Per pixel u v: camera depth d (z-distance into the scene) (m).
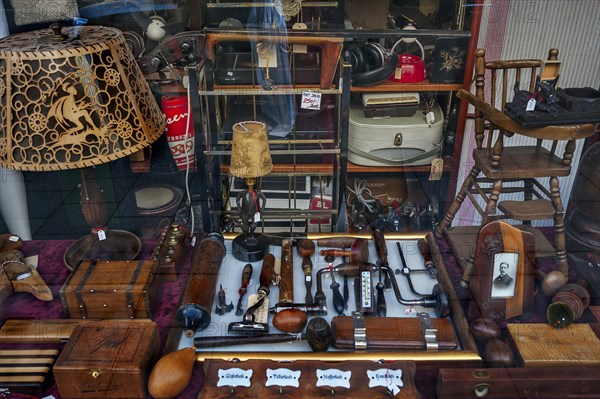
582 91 1.35
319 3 1.50
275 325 1.25
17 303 1.29
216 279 1.41
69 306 1.24
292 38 1.41
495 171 1.45
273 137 1.59
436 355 1.18
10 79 1.05
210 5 1.40
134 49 1.40
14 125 1.08
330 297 1.38
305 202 1.69
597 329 1.23
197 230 1.59
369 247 1.57
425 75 1.59
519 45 1.50
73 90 1.06
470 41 1.53
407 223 1.63
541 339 1.20
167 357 1.14
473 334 1.22
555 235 1.44
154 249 1.42
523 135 1.35
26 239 1.47
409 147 1.65
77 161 1.11
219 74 1.47
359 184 1.69
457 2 1.51
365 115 1.61
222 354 1.19
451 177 1.67
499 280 1.27
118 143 1.14
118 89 1.13
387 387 1.09
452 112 1.65
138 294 1.23
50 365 1.14
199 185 1.61
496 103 1.57
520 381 1.09
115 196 1.45
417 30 1.51
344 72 1.49
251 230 1.56
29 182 1.39
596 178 1.37
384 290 1.39
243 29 1.40
